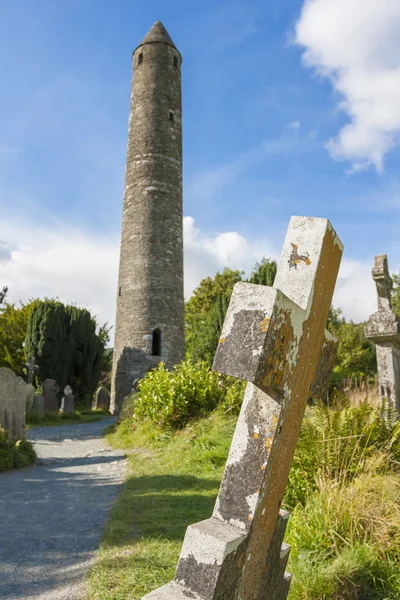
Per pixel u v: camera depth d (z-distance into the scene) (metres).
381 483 4.01
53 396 23.33
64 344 27.66
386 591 3.05
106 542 4.05
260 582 2.18
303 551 3.41
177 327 20.38
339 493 3.89
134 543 4.01
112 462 8.91
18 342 30.55
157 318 19.89
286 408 2.01
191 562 1.70
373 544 3.42
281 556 2.38
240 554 1.79
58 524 4.74
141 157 21.27
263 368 1.72
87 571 3.48
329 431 4.71
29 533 4.44
